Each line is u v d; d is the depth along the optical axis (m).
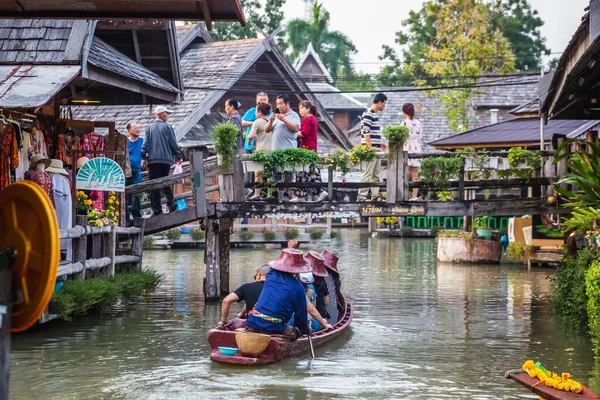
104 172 14.61
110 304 14.71
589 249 13.37
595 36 9.55
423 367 10.83
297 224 33.44
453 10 43.19
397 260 26.08
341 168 15.95
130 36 17.69
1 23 14.09
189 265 23.81
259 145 16.94
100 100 17.80
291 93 33.12
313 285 12.84
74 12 9.06
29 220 5.82
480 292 18.08
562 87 12.87
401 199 15.90
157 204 16.95
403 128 15.83
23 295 5.82
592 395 7.03
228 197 16.02
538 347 12.12
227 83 30.36
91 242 15.20
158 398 9.20
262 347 10.69
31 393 9.39
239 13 8.80
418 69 55.72
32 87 12.50
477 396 9.45
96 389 9.56
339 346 12.10
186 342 12.25
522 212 16.08
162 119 17.19
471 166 16.28
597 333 11.37
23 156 13.60
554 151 16.28
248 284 11.76
